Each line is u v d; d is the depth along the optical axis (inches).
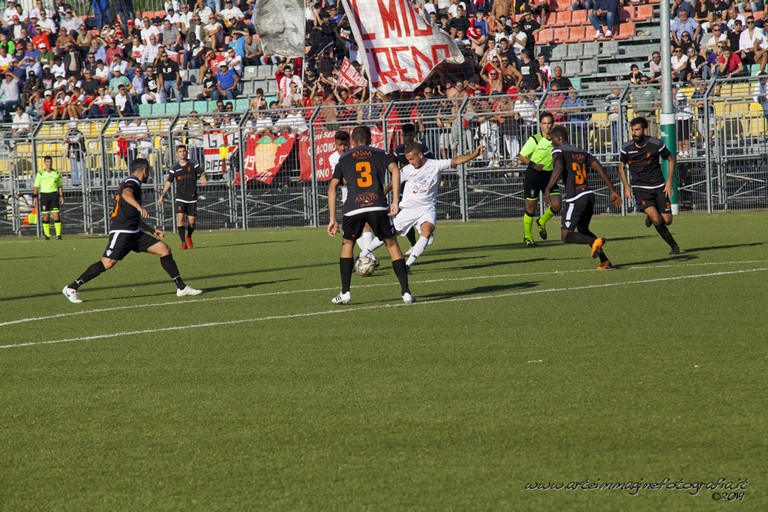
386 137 2488.9
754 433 487.8
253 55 3299.7
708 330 780.6
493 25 3056.1
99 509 424.5
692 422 512.1
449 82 2785.4
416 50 2588.6
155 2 3801.7
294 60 3085.6
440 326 863.7
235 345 815.7
